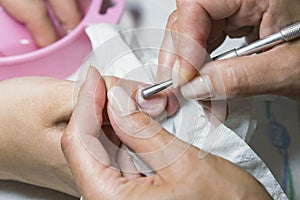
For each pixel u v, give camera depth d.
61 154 0.33
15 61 0.37
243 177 0.29
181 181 0.28
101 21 0.39
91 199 0.28
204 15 0.33
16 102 0.34
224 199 0.28
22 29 0.40
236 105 0.33
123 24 0.42
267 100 0.36
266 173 0.31
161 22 0.42
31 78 0.35
